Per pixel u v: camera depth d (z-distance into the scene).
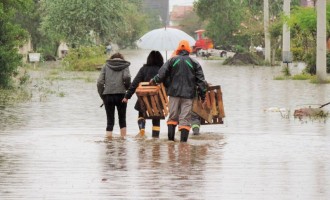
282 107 47.47
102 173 22.84
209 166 24.17
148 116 31.94
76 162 24.94
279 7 156.25
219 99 33.62
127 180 21.66
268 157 26.09
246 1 168.88
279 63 132.50
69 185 20.95
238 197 19.42
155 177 22.14
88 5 129.88
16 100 52.09
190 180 21.69
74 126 37.34
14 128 36.31
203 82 29.91
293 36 114.94
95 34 133.12
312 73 84.69
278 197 19.42
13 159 25.59
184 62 29.86
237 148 28.44
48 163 24.73
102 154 26.73
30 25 149.00
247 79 81.44
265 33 126.69
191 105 30.06
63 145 29.23
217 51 176.50
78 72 98.88
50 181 21.56
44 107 47.50
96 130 35.56
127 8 136.25
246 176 22.38
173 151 27.52
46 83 72.38
